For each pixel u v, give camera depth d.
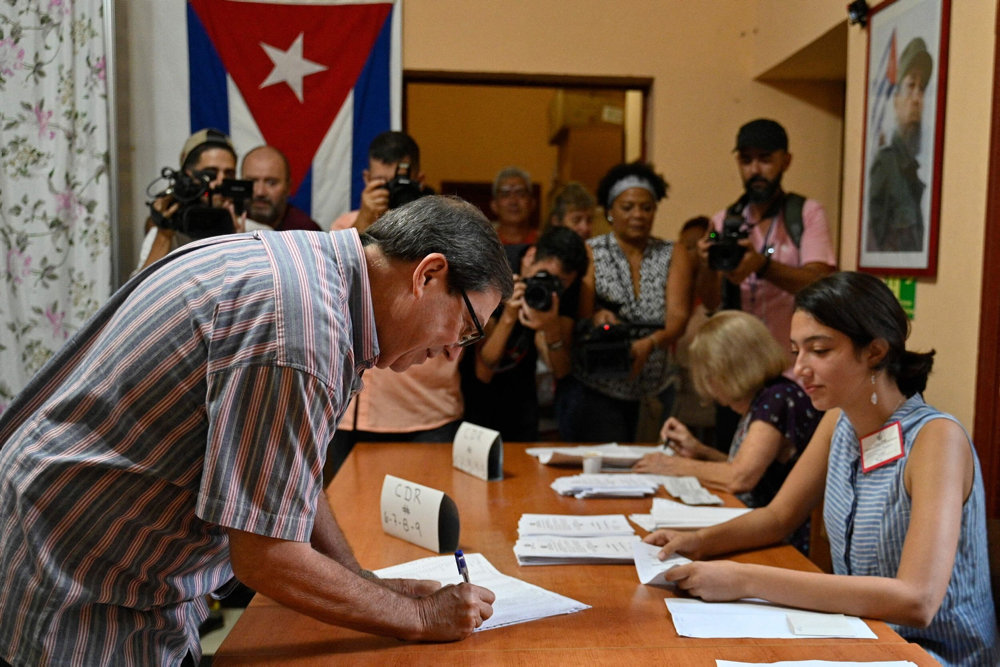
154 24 4.14
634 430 3.37
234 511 1.10
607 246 3.42
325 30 4.25
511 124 7.73
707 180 4.48
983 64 2.56
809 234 3.36
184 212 2.84
